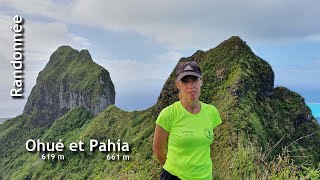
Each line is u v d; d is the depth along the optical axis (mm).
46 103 154750
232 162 4242
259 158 4129
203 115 3365
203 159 3316
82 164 89812
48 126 150125
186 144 3281
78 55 151000
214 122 3469
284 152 4121
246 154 4184
